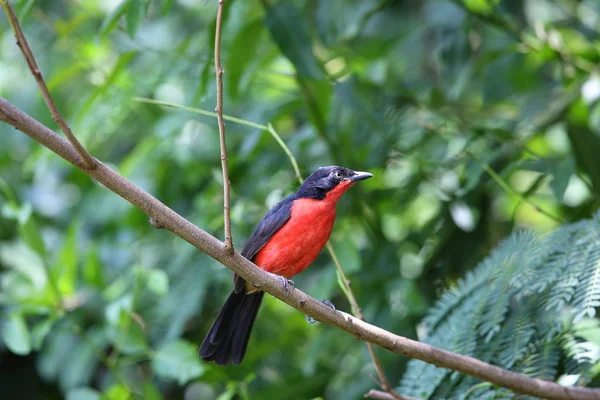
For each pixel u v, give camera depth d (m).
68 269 10.85
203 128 12.80
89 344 10.59
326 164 11.53
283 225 9.52
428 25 12.68
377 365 7.91
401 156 11.59
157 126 10.88
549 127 11.65
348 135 11.28
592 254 7.68
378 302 10.39
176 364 9.77
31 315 11.98
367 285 10.59
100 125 12.48
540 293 8.00
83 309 11.55
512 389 7.41
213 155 12.40
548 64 12.98
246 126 11.27
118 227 12.56
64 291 10.81
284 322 12.54
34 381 12.70
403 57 14.03
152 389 10.00
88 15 12.44
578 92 11.44
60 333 11.51
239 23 11.71
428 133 11.56
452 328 8.26
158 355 9.89
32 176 13.66
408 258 11.68
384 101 11.78
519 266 8.07
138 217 12.43
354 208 11.67
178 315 10.70
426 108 12.02
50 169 13.62
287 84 12.91
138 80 12.43
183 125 10.98
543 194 12.36
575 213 10.84
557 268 7.76
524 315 8.02
